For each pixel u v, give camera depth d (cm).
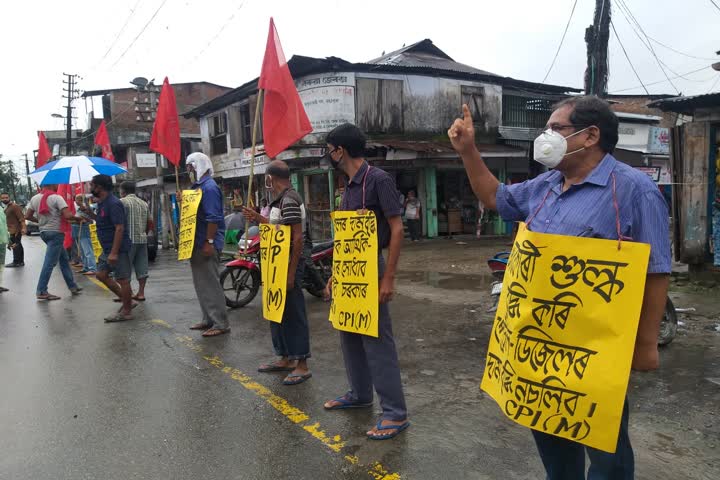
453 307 698
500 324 220
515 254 212
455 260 1170
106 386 434
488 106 1766
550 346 196
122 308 671
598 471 207
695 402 374
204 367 478
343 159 338
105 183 634
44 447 331
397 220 327
